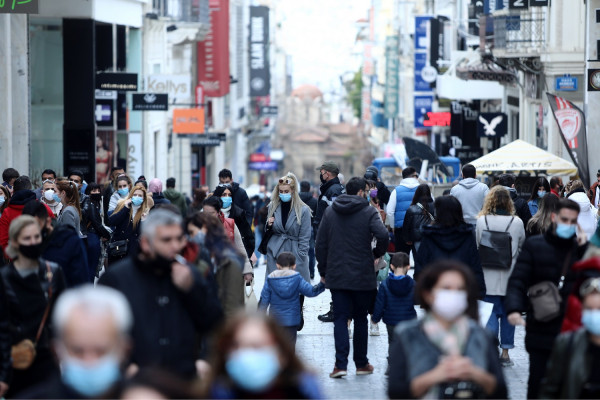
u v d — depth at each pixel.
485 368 13.55
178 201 48.09
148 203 32.31
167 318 14.95
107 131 70.56
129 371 14.52
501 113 80.88
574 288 15.87
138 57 80.00
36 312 17.66
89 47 67.31
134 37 79.75
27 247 17.50
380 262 29.61
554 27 66.38
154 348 14.80
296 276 26.09
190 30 104.06
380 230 25.48
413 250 31.06
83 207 32.53
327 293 42.56
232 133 166.62
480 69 79.19
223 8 121.25
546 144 68.44
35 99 68.94
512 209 26.31
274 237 29.95
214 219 19.78
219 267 19.34
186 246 17.38
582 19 65.25
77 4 66.75
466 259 23.47
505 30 69.12
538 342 18.81
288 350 11.23
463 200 33.00
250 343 11.05
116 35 76.31
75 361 10.62
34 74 68.88
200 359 15.73
